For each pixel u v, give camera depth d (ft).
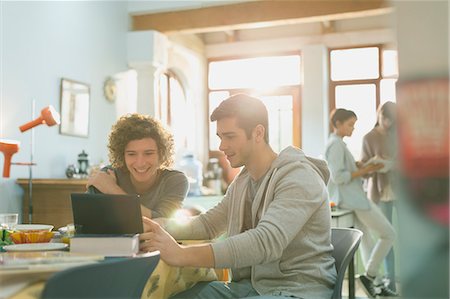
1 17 13.73
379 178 12.87
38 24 15.15
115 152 6.71
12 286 3.27
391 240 12.62
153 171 6.71
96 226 4.55
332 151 12.80
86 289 3.21
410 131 2.02
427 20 2.04
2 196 13.69
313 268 5.45
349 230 6.07
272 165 5.74
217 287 5.74
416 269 1.97
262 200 5.74
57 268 3.53
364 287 12.90
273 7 19.97
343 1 19.19
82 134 17.01
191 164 20.29
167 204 6.85
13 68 14.15
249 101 5.80
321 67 22.12
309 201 5.35
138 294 3.86
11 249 4.66
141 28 20.77
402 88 2.06
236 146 5.75
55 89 15.81
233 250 4.92
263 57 23.85
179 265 4.73
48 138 15.40
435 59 2.02
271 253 5.06
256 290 5.56
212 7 20.48
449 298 1.93
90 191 6.88
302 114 22.45
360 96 22.07
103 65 18.47
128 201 4.50
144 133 6.59
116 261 3.42
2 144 8.44
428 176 1.98
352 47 22.20
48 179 13.96
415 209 2.00
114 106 19.01
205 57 24.94
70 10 16.61
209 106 25.03
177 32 20.70
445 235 1.97
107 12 18.88
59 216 13.99
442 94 2.01
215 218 6.50
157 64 20.18
